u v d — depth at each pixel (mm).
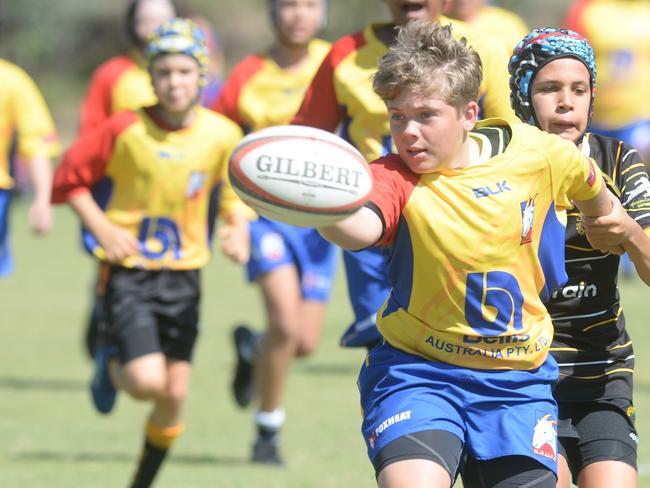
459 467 15055
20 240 79375
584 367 16016
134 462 26156
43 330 44844
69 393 33812
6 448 27188
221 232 25156
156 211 24469
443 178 14250
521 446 14445
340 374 36500
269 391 25953
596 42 48375
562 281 15016
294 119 21906
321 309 28281
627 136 48719
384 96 14016
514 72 16219
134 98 32094
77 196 24188
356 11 133250
